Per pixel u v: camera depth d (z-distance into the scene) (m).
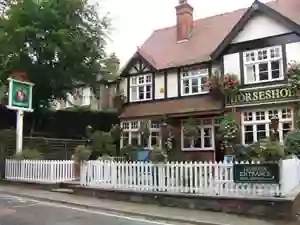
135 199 13.05
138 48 26.33
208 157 21.22
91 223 9.76
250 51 19.53
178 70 23.17
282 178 10.83
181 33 26.03
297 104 17.55
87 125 27.70
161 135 22.70
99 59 25.94
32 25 22.77
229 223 9.87
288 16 19.27
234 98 19.70
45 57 23.78
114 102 26.08
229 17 25.78
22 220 9.96
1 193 14.91
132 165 13.58
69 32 23.64
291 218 10.09
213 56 20.73
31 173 16.81
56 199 13.43
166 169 12.87
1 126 24.75
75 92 27.28
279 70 18.55
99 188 14.02
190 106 21.59
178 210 11.62
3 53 23.11
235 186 11.54
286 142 15.53
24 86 18.36
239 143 19.22
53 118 27.06
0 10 25.81
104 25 26.09
